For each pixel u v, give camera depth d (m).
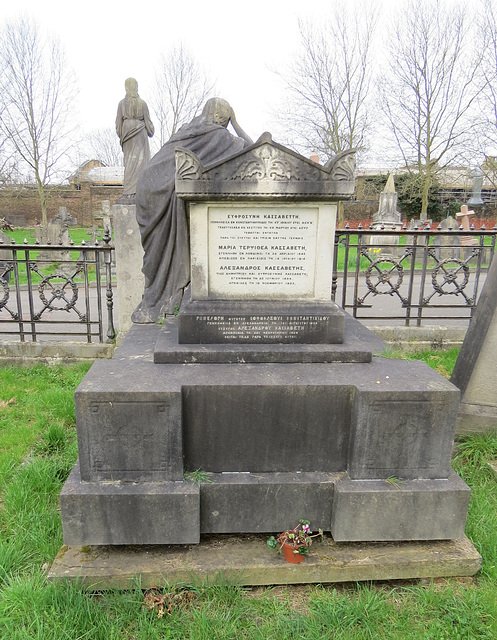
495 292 3.13
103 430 2.14
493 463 3.05
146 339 3.06
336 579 2.16
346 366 2.52
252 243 2.60
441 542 2.31
